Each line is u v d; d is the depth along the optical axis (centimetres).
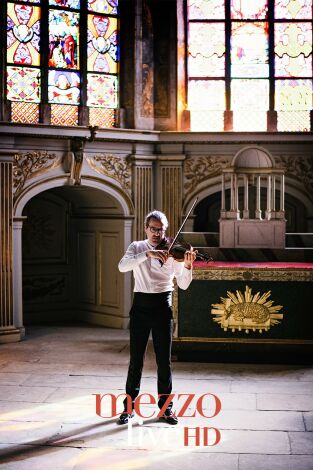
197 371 724
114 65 1020
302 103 1042
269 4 1036
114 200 1009
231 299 761
